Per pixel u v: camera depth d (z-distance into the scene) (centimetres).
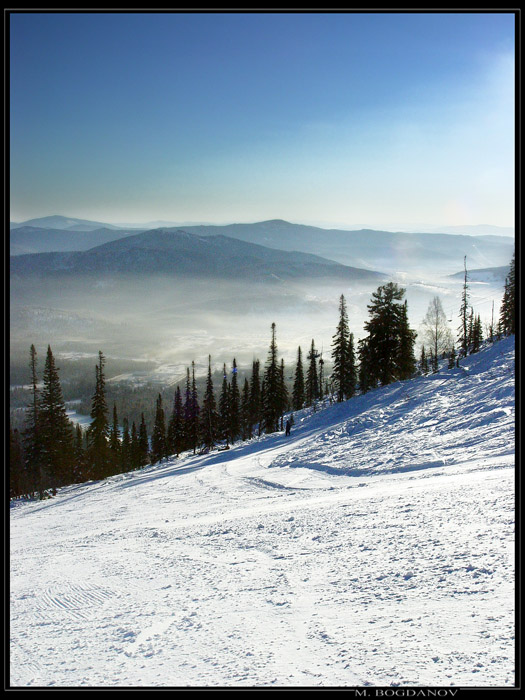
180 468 4469
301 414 5825
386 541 929
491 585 630
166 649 604
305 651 539
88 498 4003
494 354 3709
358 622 598
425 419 2831
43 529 2378
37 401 6575
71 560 1335
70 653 636
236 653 560
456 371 3762
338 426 3469
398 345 4703
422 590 660
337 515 1284
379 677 453
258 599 750
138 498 3030
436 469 1853
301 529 1207
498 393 2692
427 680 434
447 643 504
